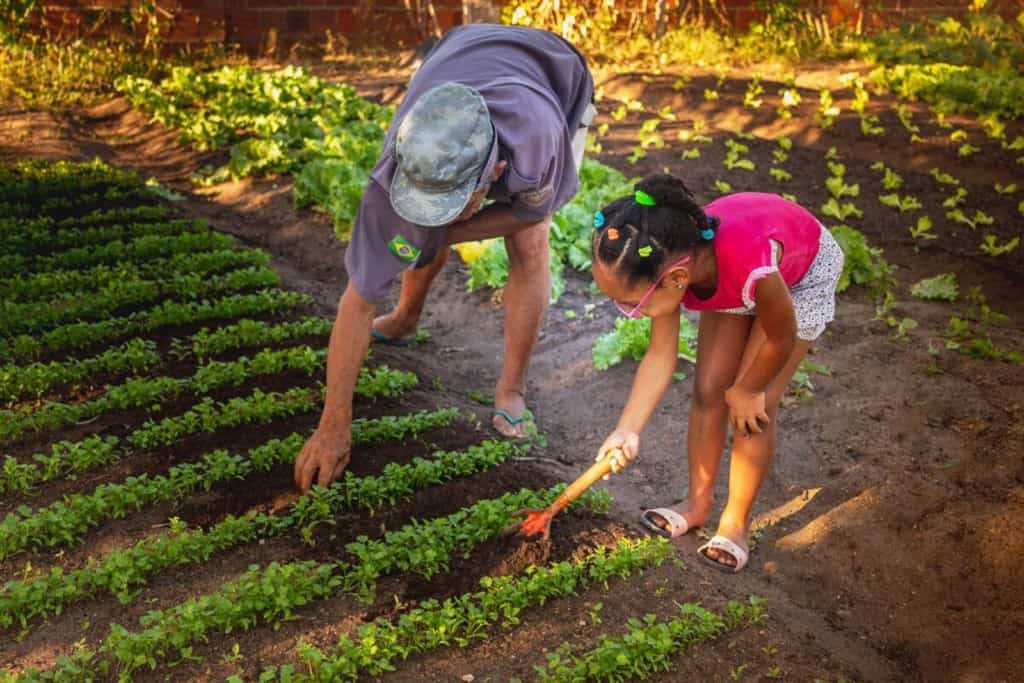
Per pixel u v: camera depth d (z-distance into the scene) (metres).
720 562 4.11
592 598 3.88
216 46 14.08
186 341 6.06
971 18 13.02
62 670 3.39
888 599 4.00
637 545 4.09
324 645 3.58
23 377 5.30
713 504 4.58
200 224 7.98
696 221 3.37
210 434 4.92
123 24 13.62
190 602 3.62
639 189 3.34
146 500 4.37
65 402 5.25
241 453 4.74
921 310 6.34
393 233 3.82
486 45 4.15
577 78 4.43
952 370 5.50
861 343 5.87
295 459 4.62
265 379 5.50
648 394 3.80
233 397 5.30
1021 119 10.38
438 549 3.98
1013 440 4.78
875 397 5.26
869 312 6.32
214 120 10.38
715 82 11.95
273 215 8.48
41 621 3.70
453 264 7.32
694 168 9.19
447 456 4.60
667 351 3.83
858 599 4.01
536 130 3.75
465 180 3.51
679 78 12.16
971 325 6.08
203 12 14.05
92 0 13.59
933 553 4.15
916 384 5.36
